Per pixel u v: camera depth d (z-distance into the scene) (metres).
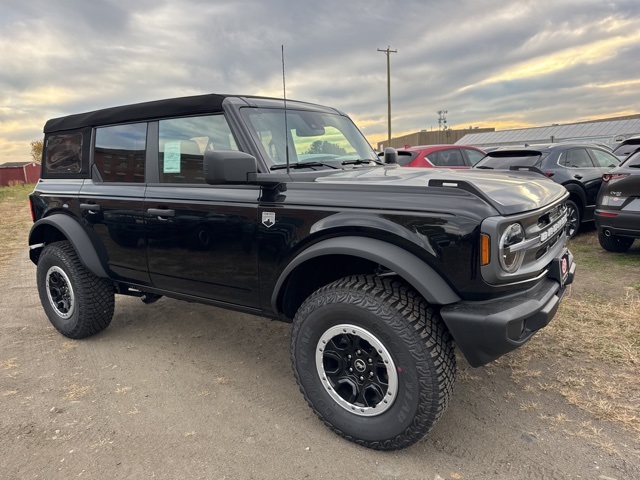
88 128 3.88
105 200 3.62
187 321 4.49
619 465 2.32
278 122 3.18
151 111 3.39
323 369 2.59
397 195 2.37
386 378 2.43
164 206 3.23
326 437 2.64
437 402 2.26
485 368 3.33
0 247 8.84
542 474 2.29
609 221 5.71
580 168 7.28
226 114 2.99
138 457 2.49
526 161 7.25
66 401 3.07
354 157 3.63
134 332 4.25
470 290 2.20
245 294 2.96
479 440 2.57
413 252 2.29
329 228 2.46
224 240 2.94
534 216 2.38
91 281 3.88
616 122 33.09
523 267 2.34
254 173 2.60
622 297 4.50
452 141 43.69
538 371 3.25
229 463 2.43
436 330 2.31
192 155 3.20
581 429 2.62
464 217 2.17
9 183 44.12
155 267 3.42
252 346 3.91
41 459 2.50
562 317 4.07
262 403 3.02
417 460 2.42
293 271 2.67
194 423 2.80
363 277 2.54
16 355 3.80
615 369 3.22
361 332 2.40
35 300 5.31
